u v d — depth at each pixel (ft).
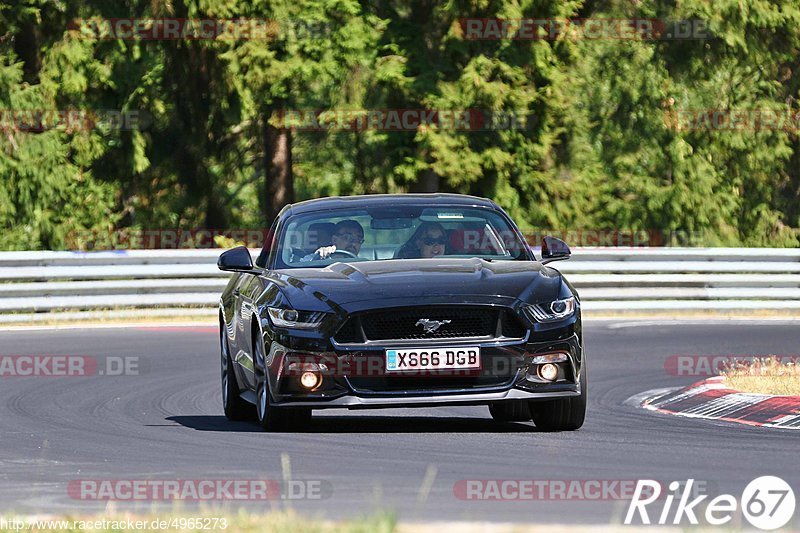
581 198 345.72
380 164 363.15
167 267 232.32
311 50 313.53
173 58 318.86
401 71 314.55
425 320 98.37
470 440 98.48
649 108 377.71
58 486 81.71
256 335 107.14
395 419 116.67
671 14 355.36
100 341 190.70
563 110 328.49
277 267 111.34
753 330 202.69
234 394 117.70
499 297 99.35
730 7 354.95
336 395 98.73
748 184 401.90
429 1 325.83
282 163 364.17
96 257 229.04
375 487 78.07
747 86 396.98
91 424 114.93
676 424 108.06
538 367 98.99
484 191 329.31
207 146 342.44
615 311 237.66
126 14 313.53
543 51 320.91
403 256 110.93
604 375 149.89
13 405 129.39
